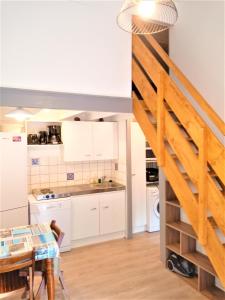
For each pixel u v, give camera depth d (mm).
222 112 2576
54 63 2689
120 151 4512
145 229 4625
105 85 2951
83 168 4586
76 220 3938
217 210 1909
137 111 3025
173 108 2316
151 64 2658
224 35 2531
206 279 2748
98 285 2881
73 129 4141
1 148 3293
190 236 2910
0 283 2125
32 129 4230
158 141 2486
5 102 2484
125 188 4336
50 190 4055
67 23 2740
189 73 3025
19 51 2537
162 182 3350
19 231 2547
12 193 3391
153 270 3209
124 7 1578
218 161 1874
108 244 4055
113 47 2982
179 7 3143
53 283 2219
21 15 2535
